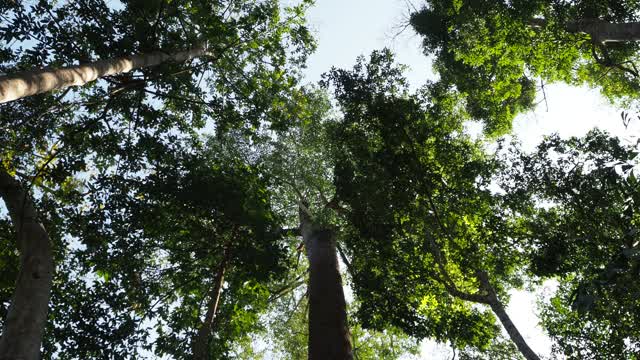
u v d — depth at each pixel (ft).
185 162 35.53
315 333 31.58
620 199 29.84
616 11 43.83
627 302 28.17
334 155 41.91
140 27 32.53
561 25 45.03
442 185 37.50
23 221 28.22
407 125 38.27
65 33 31.12
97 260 34.32
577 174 32.78
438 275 39.65
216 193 33.81
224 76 45.09
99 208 34.32
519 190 35.29
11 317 23.61
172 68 35.24
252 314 37.88
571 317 35.24
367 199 36.60
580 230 32.71
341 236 41.19
